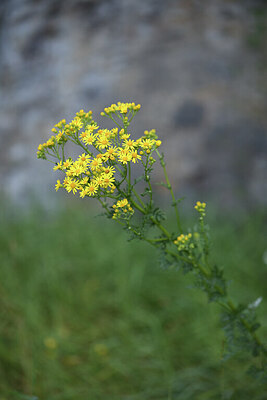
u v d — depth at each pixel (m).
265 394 1.10
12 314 1.29
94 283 1.42
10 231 1.58
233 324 0.87
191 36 2.13
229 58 2.09
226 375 1.16
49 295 1.35
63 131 0.80
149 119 1.95
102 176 0.78
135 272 1.40
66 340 1.25
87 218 1.65
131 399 1.13
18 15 2.26
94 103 2.00
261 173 1.87
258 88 2.04
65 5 2.24
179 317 1.34
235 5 2.27
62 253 1.47
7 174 1.94
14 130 2.03
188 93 1.99
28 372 1.17
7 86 2.14
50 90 2.08
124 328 1.28
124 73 2.05
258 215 1.74
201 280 0.85
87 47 2.15
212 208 1.73
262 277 1.47
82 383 1.17
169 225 1.61
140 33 2.15
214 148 1.90
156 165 1.86
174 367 1.21
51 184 1.87
